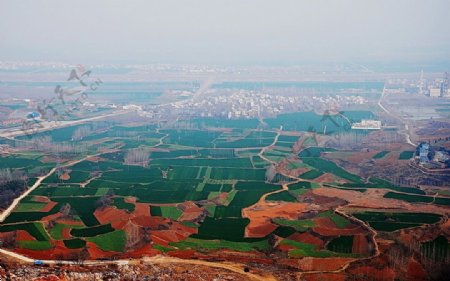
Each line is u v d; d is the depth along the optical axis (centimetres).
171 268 16025
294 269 16475
